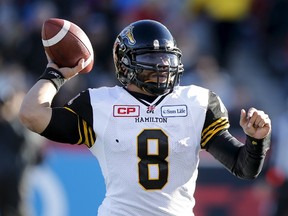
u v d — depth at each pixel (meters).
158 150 14.33
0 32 40.44
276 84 42.59
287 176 30.23
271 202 31.28
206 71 38.41
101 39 39.66
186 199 14.57
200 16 42.69
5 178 28.25
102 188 31.08
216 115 14.55
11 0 42.03
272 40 44.16
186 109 14.49
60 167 31.14
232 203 31.23
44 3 41.28
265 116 13.59
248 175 14.07
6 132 28.30
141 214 14.40
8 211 28.47
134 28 14.80
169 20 41.41
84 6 41.22
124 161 14.41
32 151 28.83
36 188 30.91
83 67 15.27
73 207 31.05
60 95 35.62
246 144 13.89
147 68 14.42
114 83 38.47
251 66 42.84
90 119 14.48
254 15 44.16
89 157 31.14
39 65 39.19
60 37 15.16
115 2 41.81
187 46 40.19
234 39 42.97
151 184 14.35
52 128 14.34
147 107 14.50
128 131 14.39
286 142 30.23
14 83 36.88
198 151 14.57
